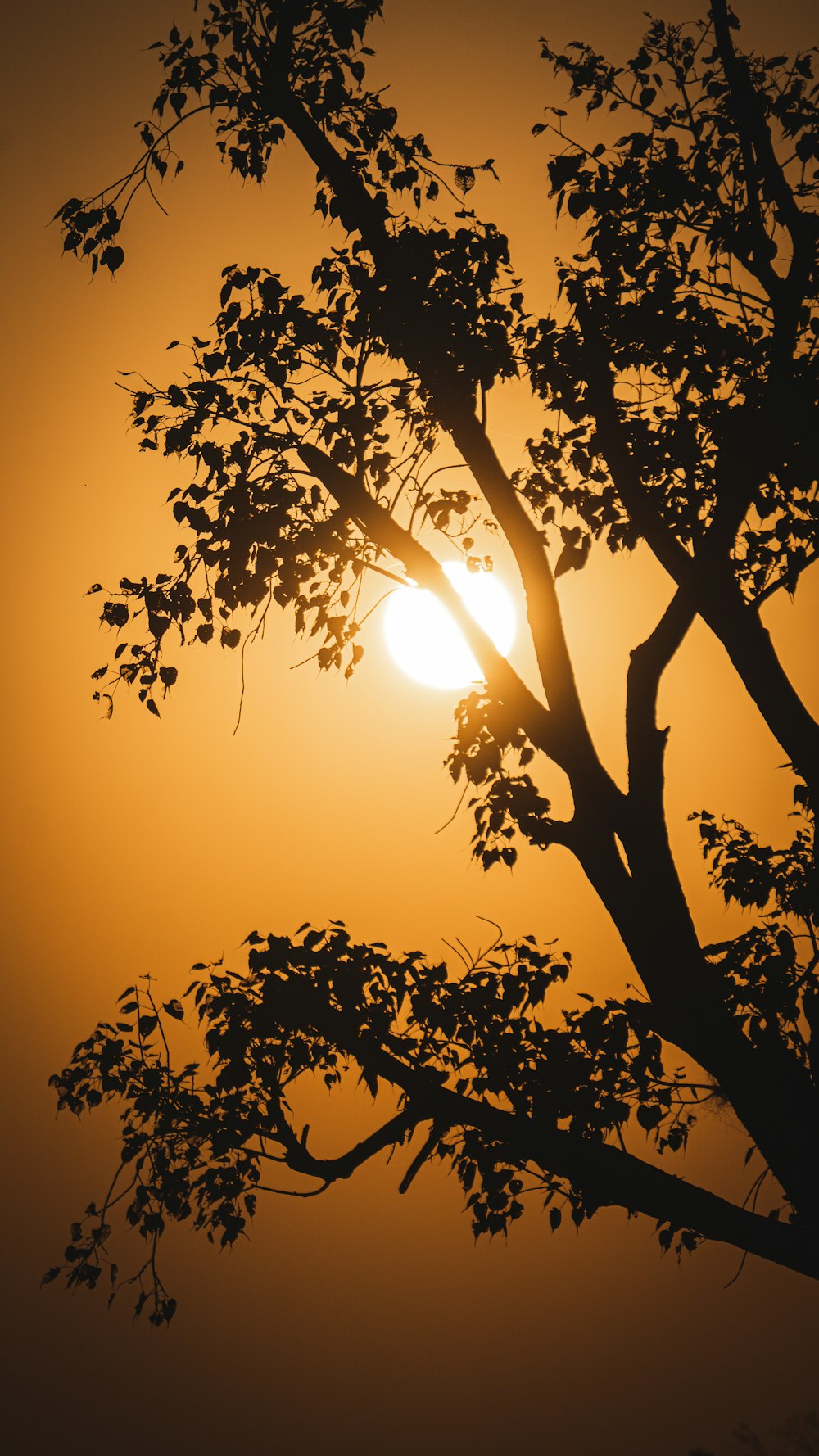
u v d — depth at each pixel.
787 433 18.17
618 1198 18.22
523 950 19.97
